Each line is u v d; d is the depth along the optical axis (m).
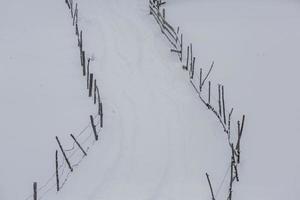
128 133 31.75
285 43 40.84
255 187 27.84
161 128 32.38
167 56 39.59
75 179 28.23
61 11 45.75
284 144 30.80
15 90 34.91
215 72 37.59
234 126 32.34
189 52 39.88
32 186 27.59
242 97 34.97
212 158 30.03
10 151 29.78
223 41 41.25
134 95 35.22
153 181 28.39
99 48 40.19
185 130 32.28
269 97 34.91
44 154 29.70
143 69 38.03
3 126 31.66
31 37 41.28
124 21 44.38
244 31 42.62
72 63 38.09
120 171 28.95
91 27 43.16
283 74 37.19
